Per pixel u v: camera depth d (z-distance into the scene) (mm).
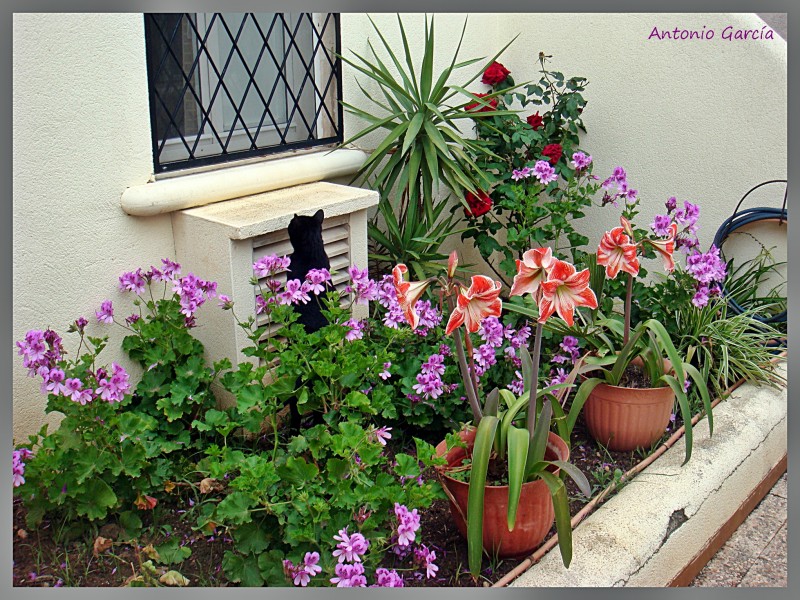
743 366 3236
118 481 2285
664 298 3223
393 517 2092
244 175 2951
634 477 2650
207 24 3018
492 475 2264
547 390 2217
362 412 2650
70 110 2469
